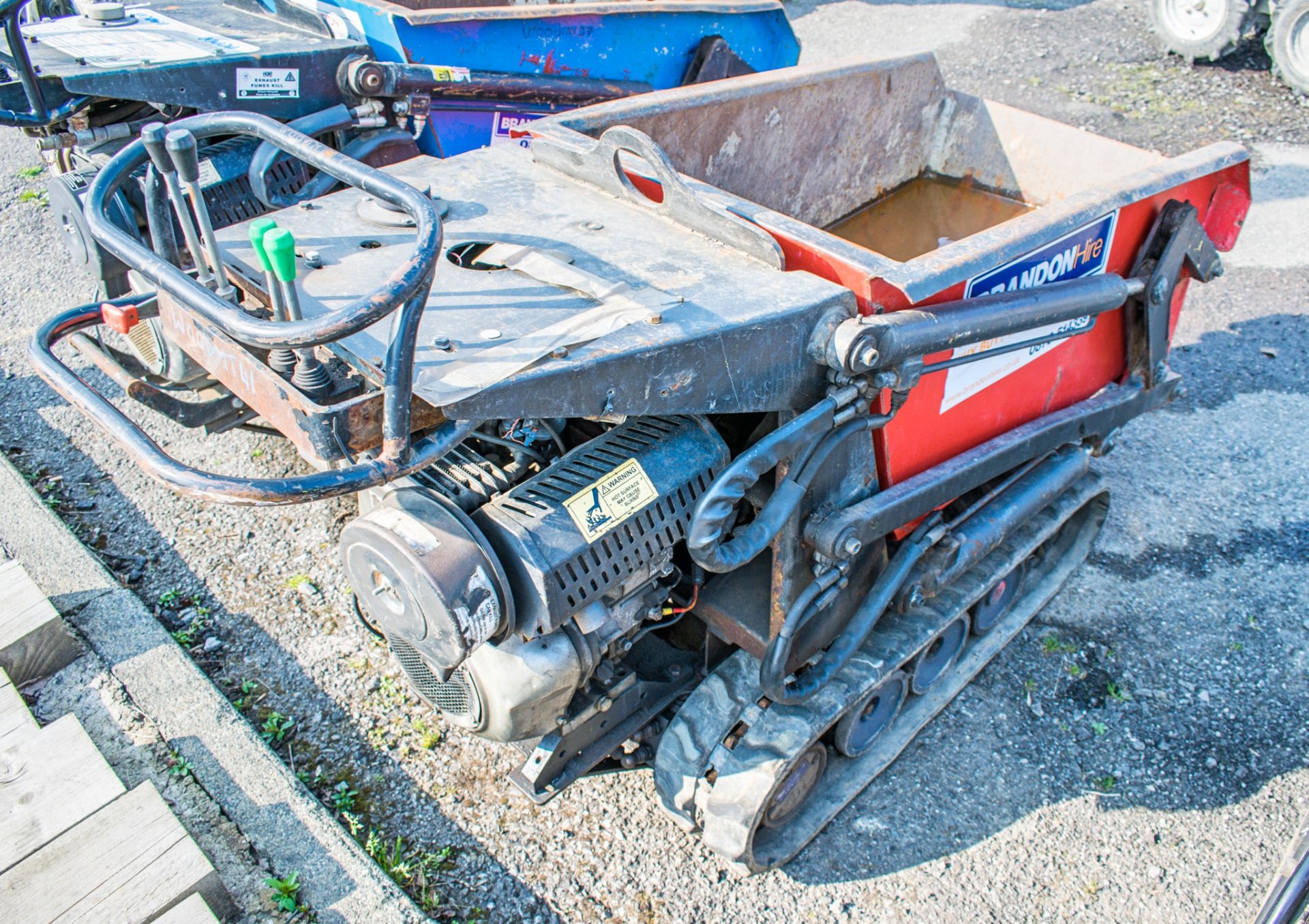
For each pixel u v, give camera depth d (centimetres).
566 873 269
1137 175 305
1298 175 645
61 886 239
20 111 337
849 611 277
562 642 220
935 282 231
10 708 286
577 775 253
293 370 191
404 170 277
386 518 204
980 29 898
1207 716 324
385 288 156
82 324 218
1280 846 285
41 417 425
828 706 265
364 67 355
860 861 278
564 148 274
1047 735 318
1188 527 401
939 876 275
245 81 341
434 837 276
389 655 328
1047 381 312
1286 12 726
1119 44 850
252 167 338
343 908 249
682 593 271
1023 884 273
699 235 247
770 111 358
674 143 329
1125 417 345
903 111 422
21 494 370
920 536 278
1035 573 368
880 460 263
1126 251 316
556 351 185
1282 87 761
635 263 229
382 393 184
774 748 257
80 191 316
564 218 252
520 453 229
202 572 357
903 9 954
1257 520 404
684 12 440
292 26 398
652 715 271
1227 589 373
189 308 167
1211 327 519
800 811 282
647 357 192
